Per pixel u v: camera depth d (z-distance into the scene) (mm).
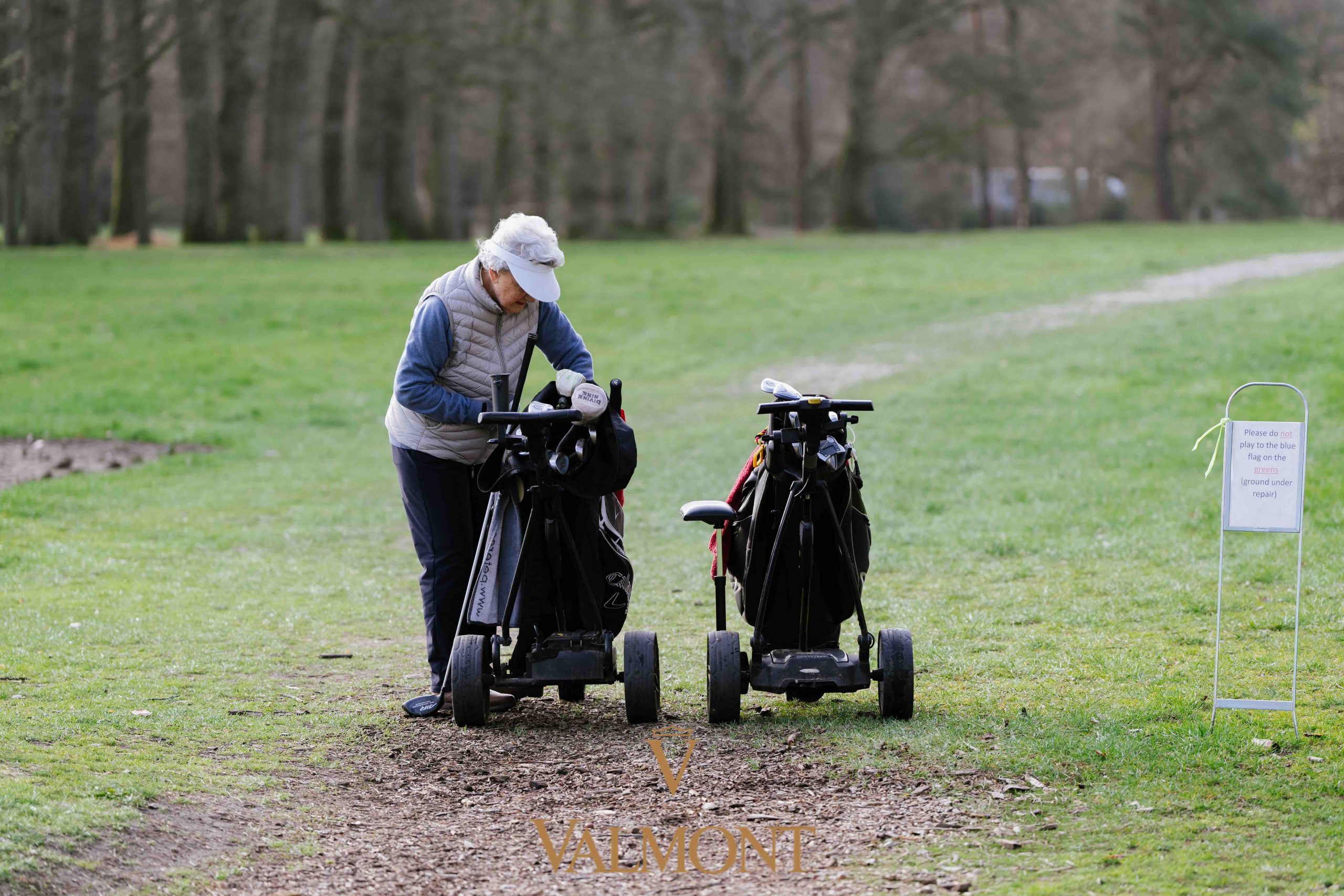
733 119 78188
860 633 9609
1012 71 79250
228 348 32656
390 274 46656
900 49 86125
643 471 18922
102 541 14586
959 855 6039
